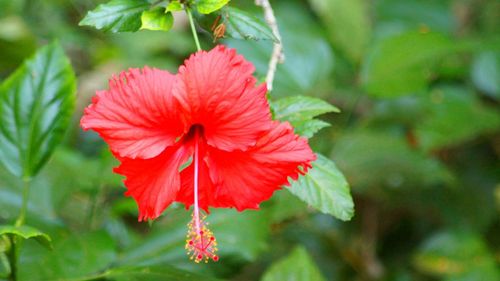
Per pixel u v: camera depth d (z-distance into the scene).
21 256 0.81
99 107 0.71
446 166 1.17
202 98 0.71
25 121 0.83
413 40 1.04
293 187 0.76
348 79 1.16
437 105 1.13
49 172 0.90
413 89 1.06
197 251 0.73
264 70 0.99
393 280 1.15
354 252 1.15
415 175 1.06
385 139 1.06
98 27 0.74
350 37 1.15
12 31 1.09
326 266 1.15
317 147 1.03
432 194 1.15
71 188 0.90
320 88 1.02
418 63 1.05
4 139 0.83
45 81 0.84
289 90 0.99
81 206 0.96
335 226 1.15
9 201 0.87
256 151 0.72
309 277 0.90
